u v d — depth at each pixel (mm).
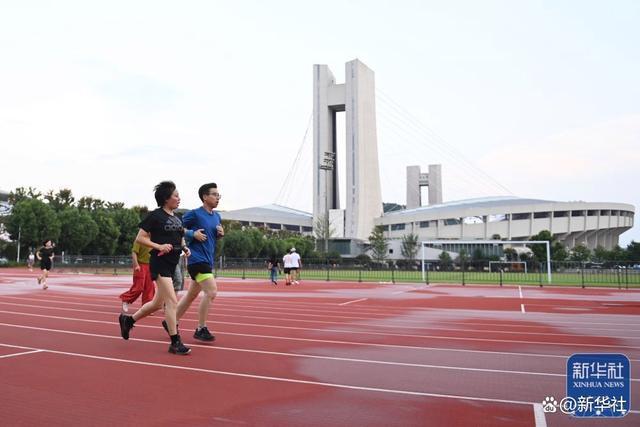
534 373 5625
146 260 10484
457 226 119000
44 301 13586
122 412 4090
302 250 89125
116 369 5559
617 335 8766
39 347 6785
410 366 5930
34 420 3865
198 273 7203
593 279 30938
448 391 4844
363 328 9312
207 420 3930
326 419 3988
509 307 14594
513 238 116250
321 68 145500
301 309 13086
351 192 135500
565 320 11195
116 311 11328
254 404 4355
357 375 5449
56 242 55000
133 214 67500
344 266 50406
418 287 26766
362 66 141375
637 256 86000
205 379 5176
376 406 4336
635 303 16609
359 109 138125
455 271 40719
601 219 124812
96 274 37031
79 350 6598
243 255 79375
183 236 6918
